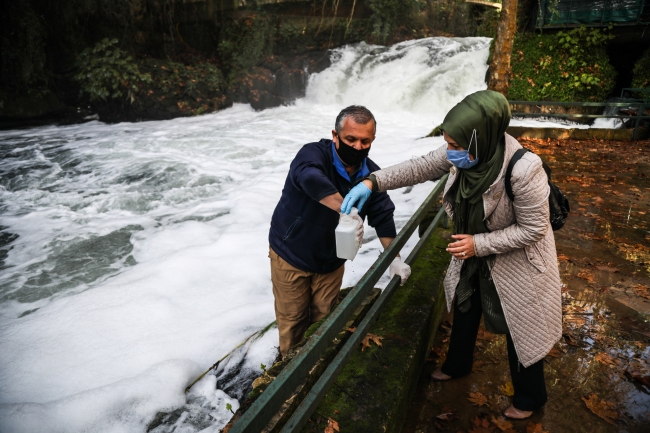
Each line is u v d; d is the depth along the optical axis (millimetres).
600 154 9062
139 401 2973
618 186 6840
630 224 5312
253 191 7578
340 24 18875
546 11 14172
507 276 2150
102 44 15031
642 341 3170
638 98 12172
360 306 2785
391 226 2676
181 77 16281
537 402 2436
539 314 2146
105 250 5875
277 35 18578
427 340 2889
